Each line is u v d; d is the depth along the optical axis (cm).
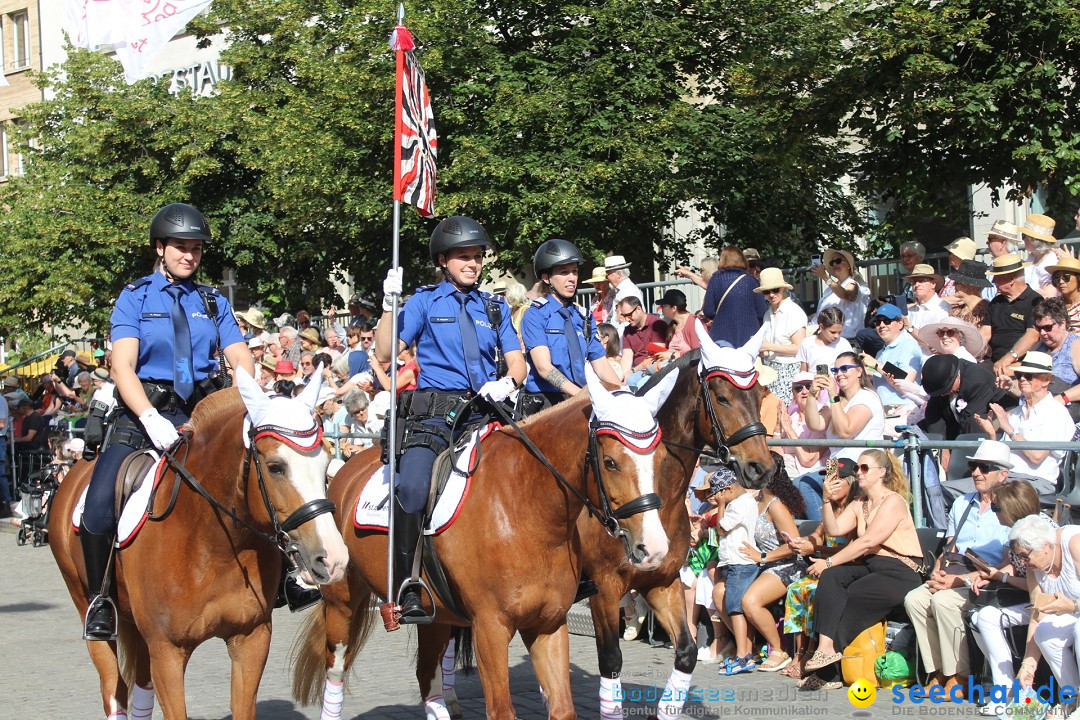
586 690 912
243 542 601
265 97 2825
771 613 948
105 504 642
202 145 2772
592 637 1123
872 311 1269
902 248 1291
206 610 602
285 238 2838
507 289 1286
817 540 914
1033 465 859
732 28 1948
